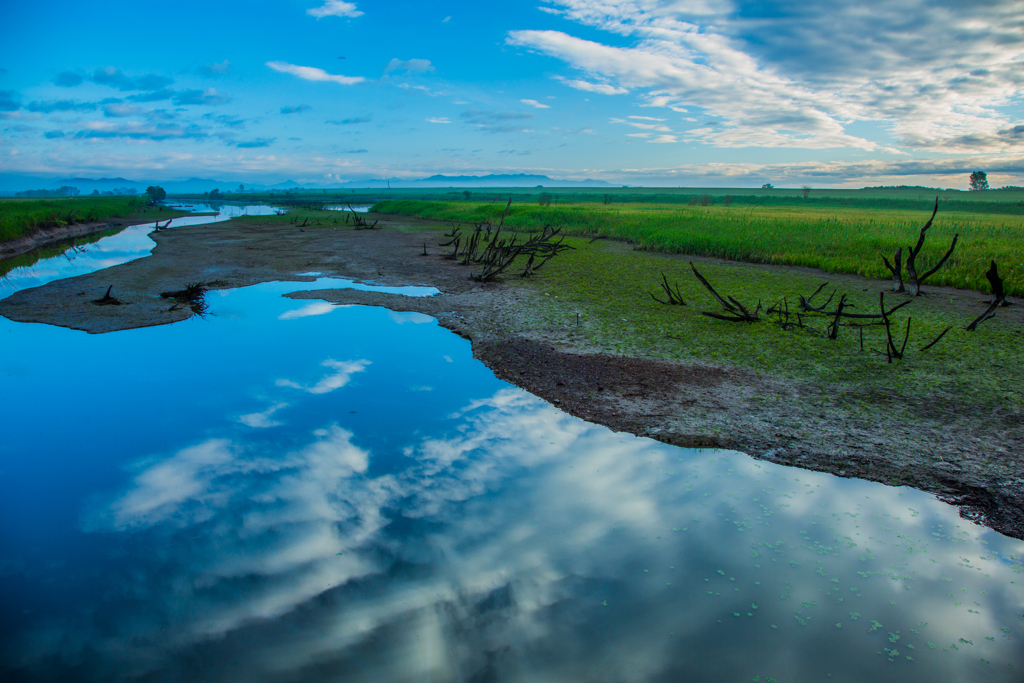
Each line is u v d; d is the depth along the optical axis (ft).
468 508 14.88
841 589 11.87
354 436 19.43
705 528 13.97
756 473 16.63
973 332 31.48
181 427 20.22
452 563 12.61
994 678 9.63
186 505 15.11
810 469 16.81
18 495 15.67
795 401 21.72
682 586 11.91
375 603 11.33
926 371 24.95
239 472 16.97
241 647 10.19
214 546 13.29
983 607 11.37
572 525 14.10
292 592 11.69
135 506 15.10
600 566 12.55
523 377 24.90
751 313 35.81
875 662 9.96
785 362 26.22
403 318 35.88
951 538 13.64
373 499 15.37
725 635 10.55
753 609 11.25
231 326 34.14
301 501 15.28
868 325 30.30
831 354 27.40
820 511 14.69
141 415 21.35
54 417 21.13
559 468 17.07
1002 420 19.86
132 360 27.78
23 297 41.24
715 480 16.26
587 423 20.30
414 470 16.99
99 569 12.51
